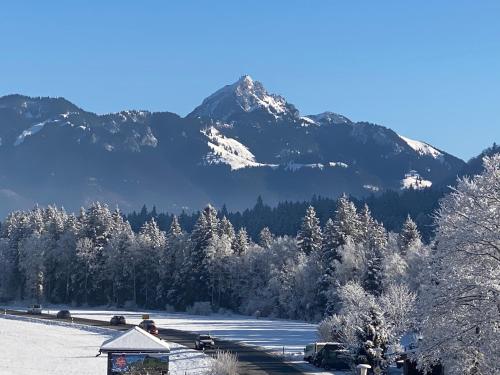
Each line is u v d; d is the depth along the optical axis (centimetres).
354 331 4844
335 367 5097
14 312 12381
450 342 2977
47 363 5897
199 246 14075
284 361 5662
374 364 4509
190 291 13975
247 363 5500
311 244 13250
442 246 3077
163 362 3972
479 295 2939
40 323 10294
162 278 14650
